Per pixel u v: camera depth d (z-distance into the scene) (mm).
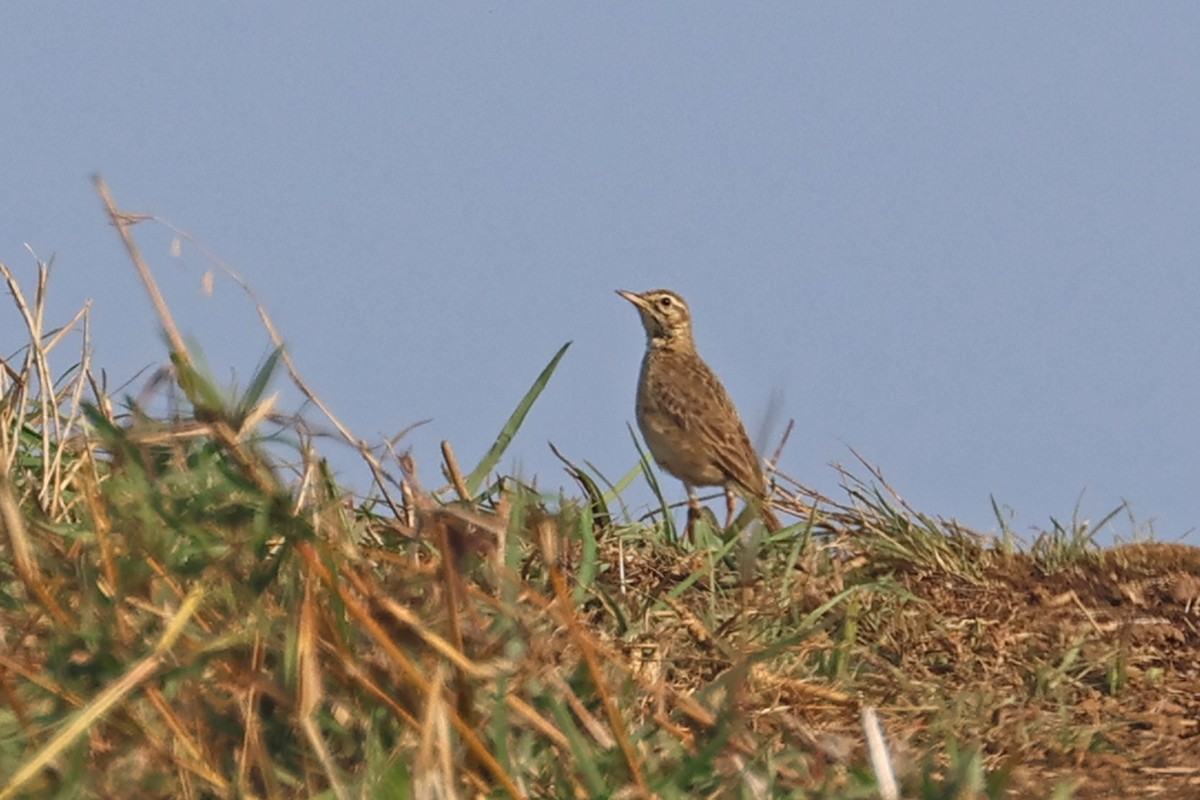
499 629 9961
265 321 10281
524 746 9703
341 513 10398
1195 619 16453
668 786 9492
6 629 10031
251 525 9828
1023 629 16078
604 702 9867
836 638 15258
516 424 13242
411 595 10195
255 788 9492
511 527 10711
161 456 10320
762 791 9680
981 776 10445
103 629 9703
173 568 9852
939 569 17641
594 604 14438
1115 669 14633
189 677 9500
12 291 13680
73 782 8930
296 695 9281
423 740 8922
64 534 10320
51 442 13875
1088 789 11930
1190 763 12602
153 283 10156
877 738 9703
